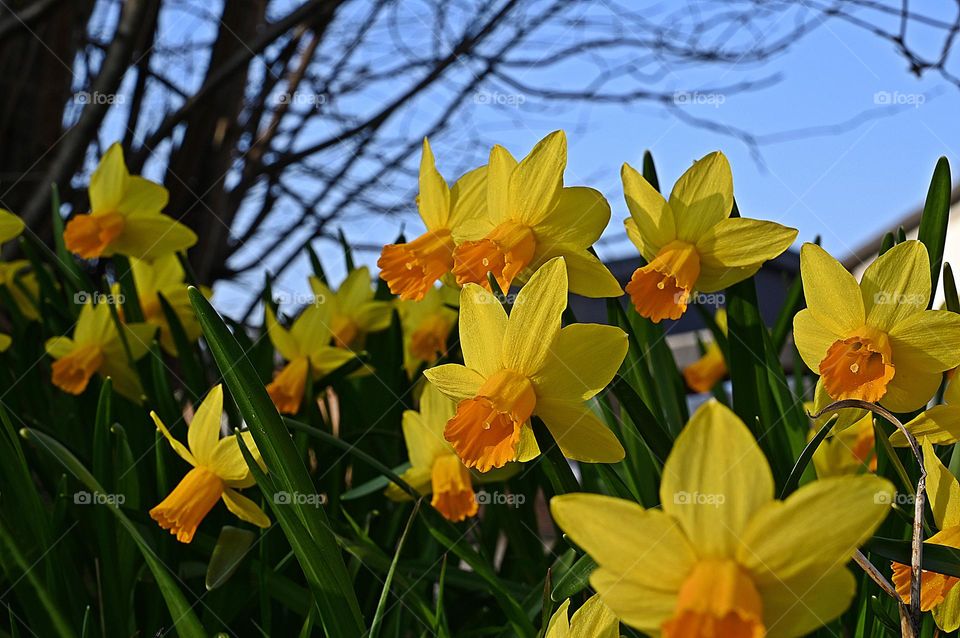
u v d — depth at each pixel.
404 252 0.71
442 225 0.68
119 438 0.73
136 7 1.53
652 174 0.73
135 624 0.71
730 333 0.68
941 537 0.54
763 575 0.46
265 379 0.93
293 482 0.58
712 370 0.95
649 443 0.59
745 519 0.45
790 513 0.45
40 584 0.61
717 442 0.46
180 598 0.58
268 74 2.20
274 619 0.72
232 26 2.01
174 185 1.94
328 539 0.58
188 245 0.95
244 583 0.70
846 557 0.45
